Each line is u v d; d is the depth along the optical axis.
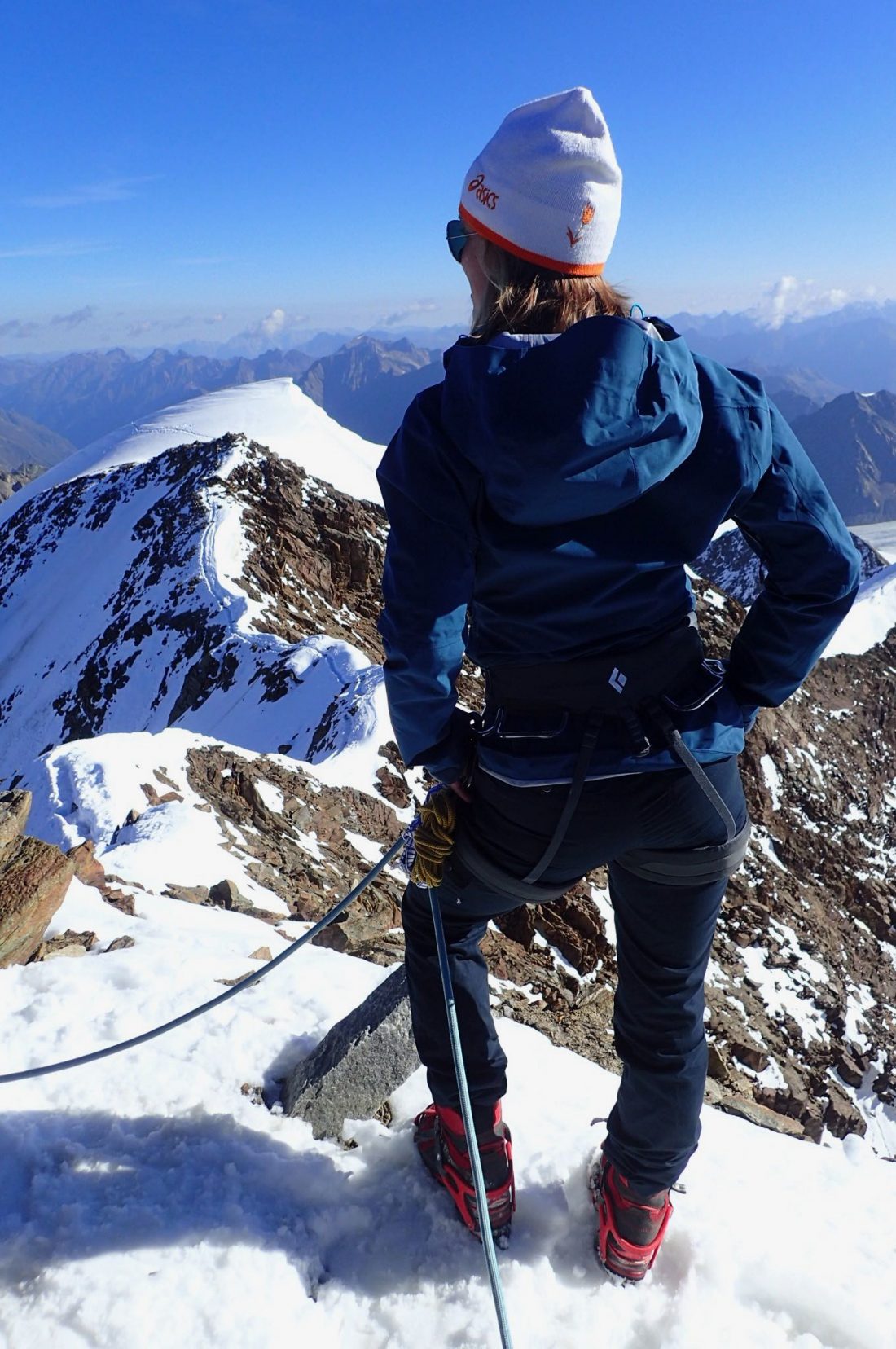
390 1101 3.46
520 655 2.18
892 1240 3.10
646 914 2.40
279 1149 2.95
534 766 2.17
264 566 54.66
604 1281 2.63
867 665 65.25
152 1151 2.88
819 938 32.66
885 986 32.38
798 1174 3.60
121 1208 2.59
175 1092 3.16
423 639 2.12
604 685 2.14
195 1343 2.24
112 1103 3.09
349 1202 2.83
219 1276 2.41
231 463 63.41
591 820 2.20
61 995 3.75
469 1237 2.70
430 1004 2.69
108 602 59.59
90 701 52.44
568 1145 3.19
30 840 4.56
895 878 45.69
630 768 2.14
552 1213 2.87
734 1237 2.80
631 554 2.05
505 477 1.96
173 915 5.79
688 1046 2.45
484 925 2.69
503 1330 2.11
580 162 2.01
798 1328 2.57
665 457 1.96
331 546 59.25
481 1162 2.64
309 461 83.12
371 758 23.89
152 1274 2.39
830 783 51.03
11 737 56.75
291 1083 3.26
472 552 2.14
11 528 77.50
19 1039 3.42
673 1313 2.53
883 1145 19.23
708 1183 3.20
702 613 55.53
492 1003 5.83
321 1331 2.37
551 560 2.03
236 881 9.03
